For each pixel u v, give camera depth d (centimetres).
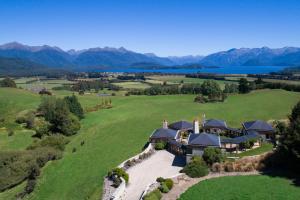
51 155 7338
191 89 16450
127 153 7044
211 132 7756
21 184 6412
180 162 6075
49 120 9719
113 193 4775
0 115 10512
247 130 7044
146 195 4262
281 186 4403
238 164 5209
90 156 7262
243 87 14738
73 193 5519
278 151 5384
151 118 10425
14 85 17375
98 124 10150
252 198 4081
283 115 9494
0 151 7550
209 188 4475
